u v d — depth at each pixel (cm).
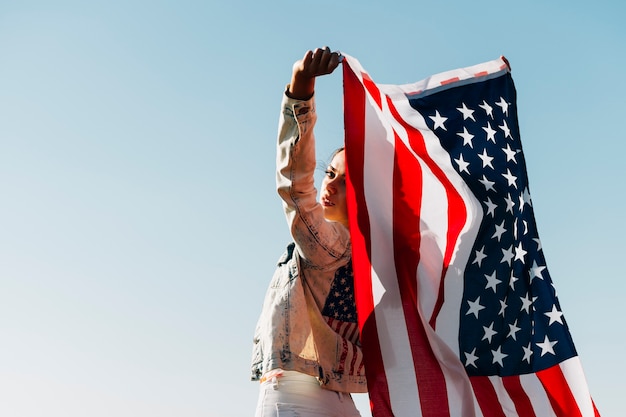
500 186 404
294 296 354
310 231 352
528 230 418
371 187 363
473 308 372
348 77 367
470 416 343
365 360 338
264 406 345
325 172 393
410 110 409
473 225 388
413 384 339
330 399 352
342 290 366
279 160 351
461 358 364
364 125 369
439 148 402
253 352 359
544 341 394
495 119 425
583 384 389
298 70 343
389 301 349
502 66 443
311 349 350
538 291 404
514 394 372
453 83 427
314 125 349
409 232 365
